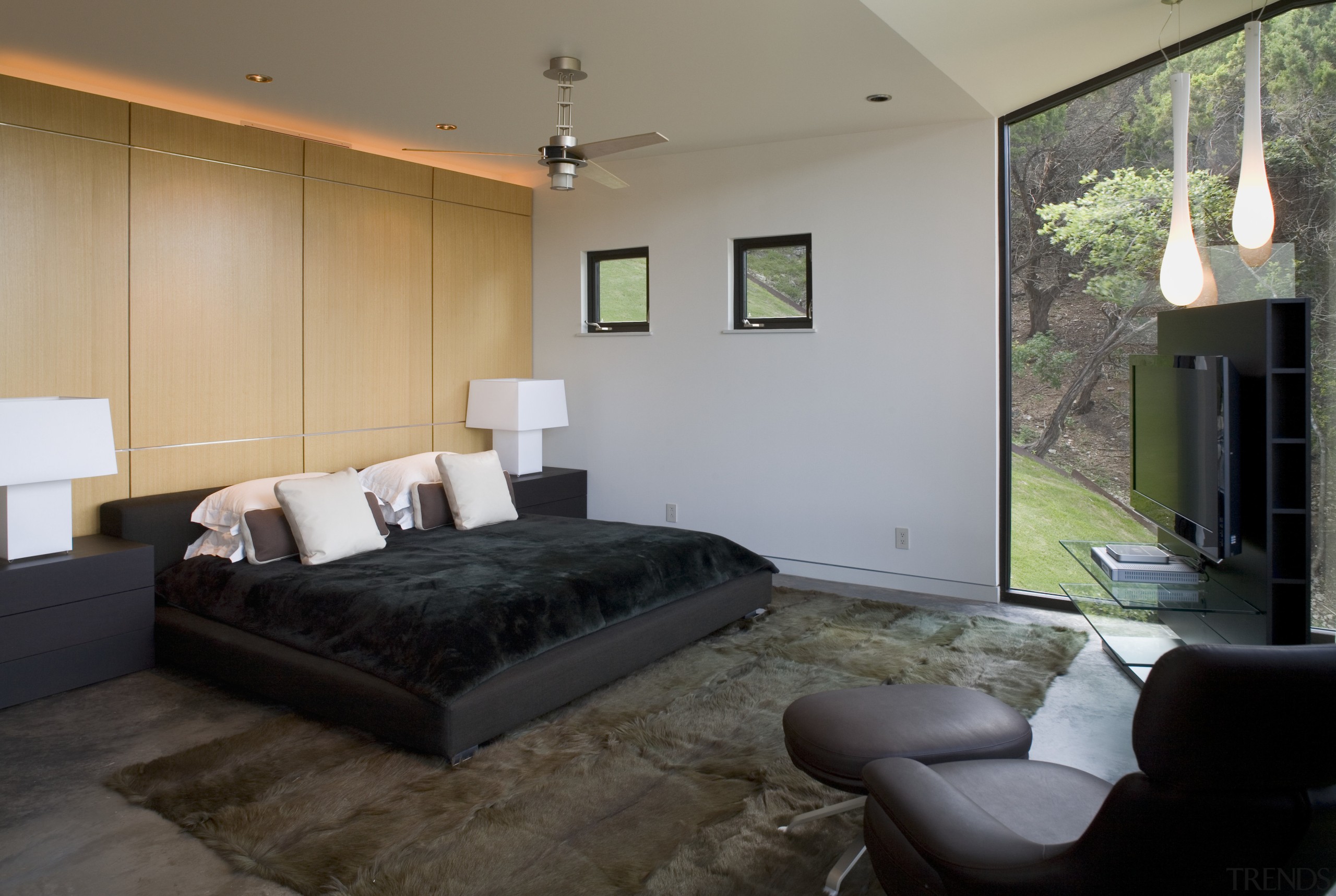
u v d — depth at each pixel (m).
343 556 3.98
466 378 5.99
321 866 2.27
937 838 1.47
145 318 4.34
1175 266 3.49
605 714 3.26
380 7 3.19
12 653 3.35
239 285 4.71
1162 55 4.20
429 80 4.05
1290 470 2.79
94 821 2.51
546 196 6.31
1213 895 1.32
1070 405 4.71
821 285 5.21
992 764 1.95
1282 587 2.79
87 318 4.14
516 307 6.33
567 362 6.29
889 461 5.06
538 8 3.19
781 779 2.73
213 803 2.60
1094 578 3.39
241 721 3.23
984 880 1.40
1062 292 4.72
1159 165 4.41
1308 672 1.17
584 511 6.15
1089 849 1.33
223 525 4.11
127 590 3.69
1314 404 3.86
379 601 3.31
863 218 5.05
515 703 3.02
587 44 3.56
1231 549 2.79
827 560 5.30
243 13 3.27
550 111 4.57
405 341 5.59
